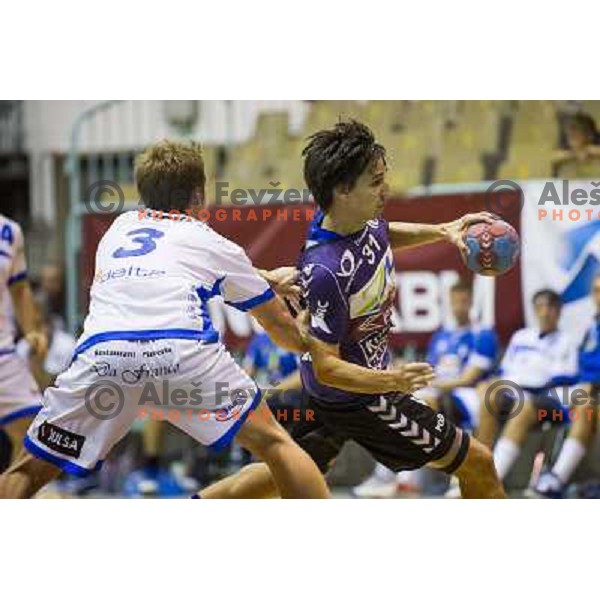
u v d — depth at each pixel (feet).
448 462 51.57
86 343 47.34
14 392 68.90
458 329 81.25
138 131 99.91
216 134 98.63
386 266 50.67
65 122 108.37
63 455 47.96
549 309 79.41
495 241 51.01
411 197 81.92
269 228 84.28
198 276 47.70
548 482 76.84
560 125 87.35
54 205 109.50
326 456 52.95
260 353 83.66
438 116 90.27
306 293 49.24
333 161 48.03
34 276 107.86
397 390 48.32
